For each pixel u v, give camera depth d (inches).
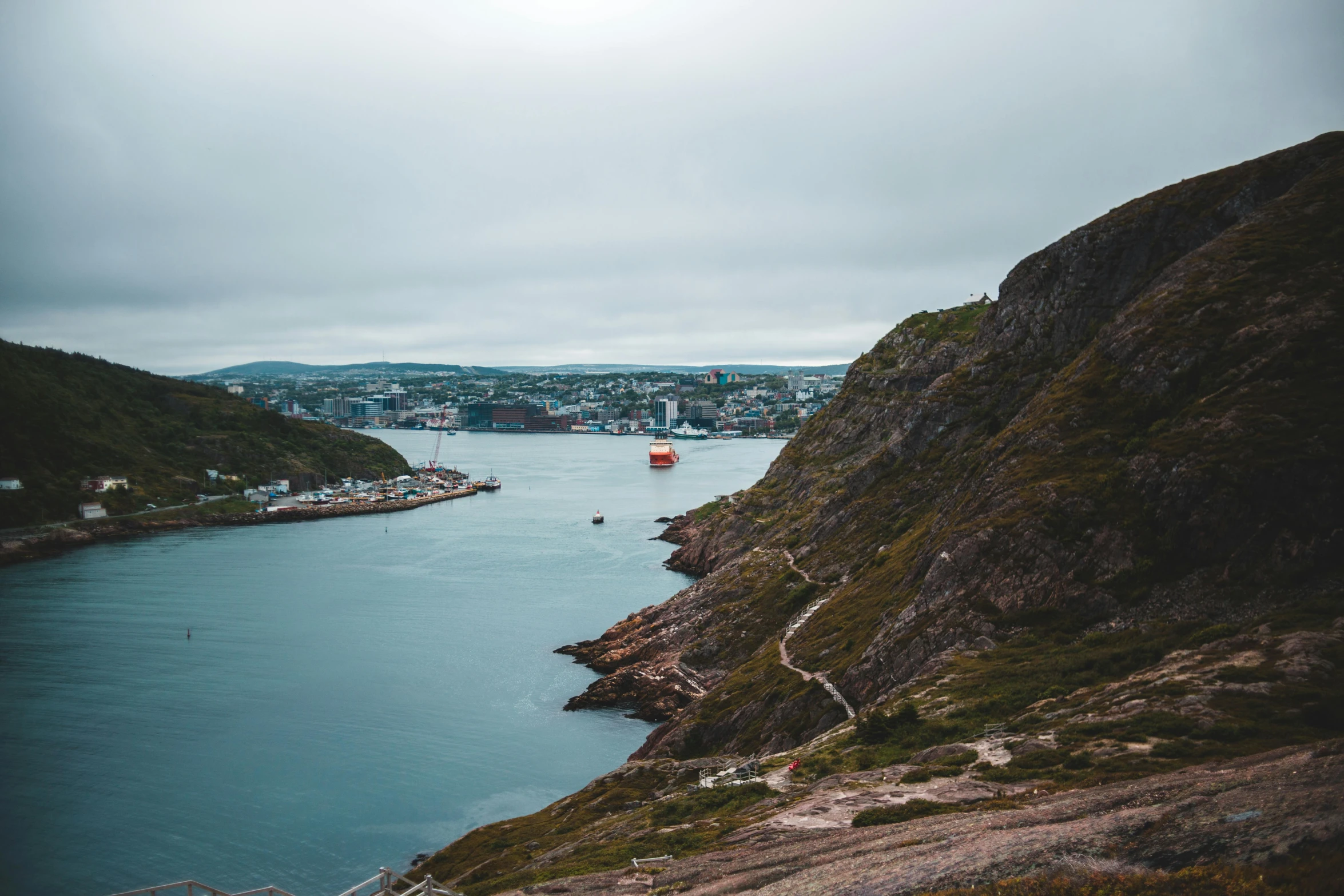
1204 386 2687.0
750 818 1754.4
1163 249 3973.9
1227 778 1142.3
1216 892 823.7
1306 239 3019.2
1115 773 1379.2
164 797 3395.7
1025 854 1047.6
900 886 1077.8
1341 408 2311.8
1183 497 2351.1
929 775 1642.5
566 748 3868.1
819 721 2711.6
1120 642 2122.3
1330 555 2037.4
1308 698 1524.4
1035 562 2518.5
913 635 2618.1
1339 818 856.9
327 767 3671.3
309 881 2847.0
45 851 3009.4
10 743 3897.6
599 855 1831.9
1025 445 3031.5
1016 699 1980.8
